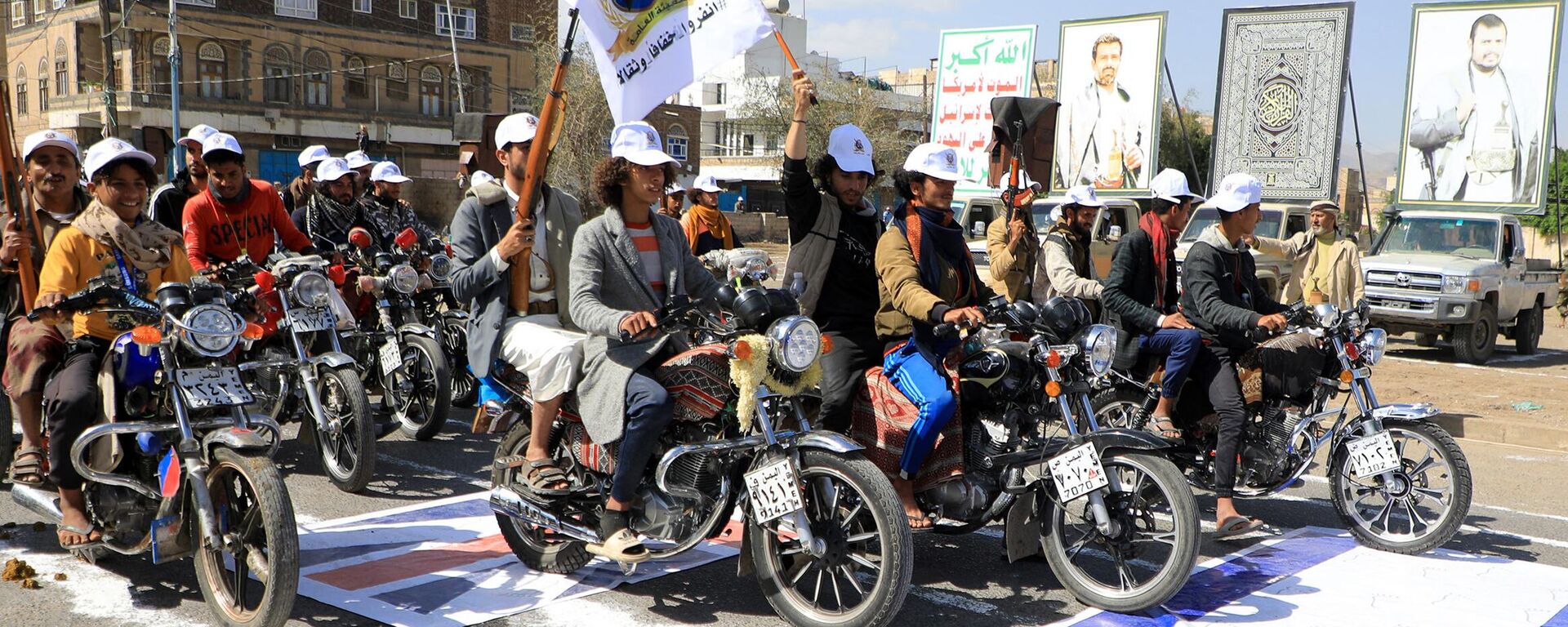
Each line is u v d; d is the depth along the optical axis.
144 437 4.42
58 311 4.30
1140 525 5.87
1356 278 10.84
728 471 4.40
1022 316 4.83
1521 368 14.38
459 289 4.79
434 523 5.87
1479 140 20.55
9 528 5.58
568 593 4.83
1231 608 4.84
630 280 4.66
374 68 52.47
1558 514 6.75
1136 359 6.16
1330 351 5.92
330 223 9.20
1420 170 21.14
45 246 5.13
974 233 19.67
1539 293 16.38
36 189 5.18
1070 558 4.94
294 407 6.74
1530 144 20.11
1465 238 15.60
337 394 6.58
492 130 16.89
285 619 3.99
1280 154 21.50
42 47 49.84
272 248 6.88
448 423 8.56
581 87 43.97
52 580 4.84
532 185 4.65
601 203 4.76
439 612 4.55
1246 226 6.00
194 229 6.51
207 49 47.94
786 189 5.32
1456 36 20.62
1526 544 6.03
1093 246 13.64
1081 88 24.70
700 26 5.36
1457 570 5.47
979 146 20.77
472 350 4.90
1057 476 4.74
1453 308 14.31
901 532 4.09
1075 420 4.95
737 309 4.26
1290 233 17.48
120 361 4.45
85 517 4.61
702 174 10.29
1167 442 4.73
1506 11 20.12
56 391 4.48
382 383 7.96
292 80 50.03
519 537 5.15
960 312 4.52
